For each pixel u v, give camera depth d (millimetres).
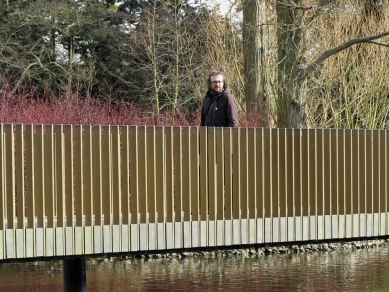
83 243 7484
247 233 8195
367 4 18969
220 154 8062
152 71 22516
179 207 7879
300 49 15297
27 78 25062
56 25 25562
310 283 10547
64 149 7434
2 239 7195
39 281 10656
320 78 17172
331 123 18281
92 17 27516
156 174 7797
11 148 7242
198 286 10367
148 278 10984
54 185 7387
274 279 10883
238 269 11758
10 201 7242
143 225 7719
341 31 17297
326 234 8641
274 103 16234
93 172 7539
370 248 14055
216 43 17719
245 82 16125
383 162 9078
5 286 10297
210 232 8008
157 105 20406
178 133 7879
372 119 17828
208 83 8867
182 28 22172
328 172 8672
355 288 10188
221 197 8070
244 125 15484
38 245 7309
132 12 28859
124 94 26641
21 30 25484
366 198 8922
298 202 8484
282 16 15484
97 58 27281
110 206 7578
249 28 15727
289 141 8453
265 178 8320
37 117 15188
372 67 17750
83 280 8547
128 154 7684
